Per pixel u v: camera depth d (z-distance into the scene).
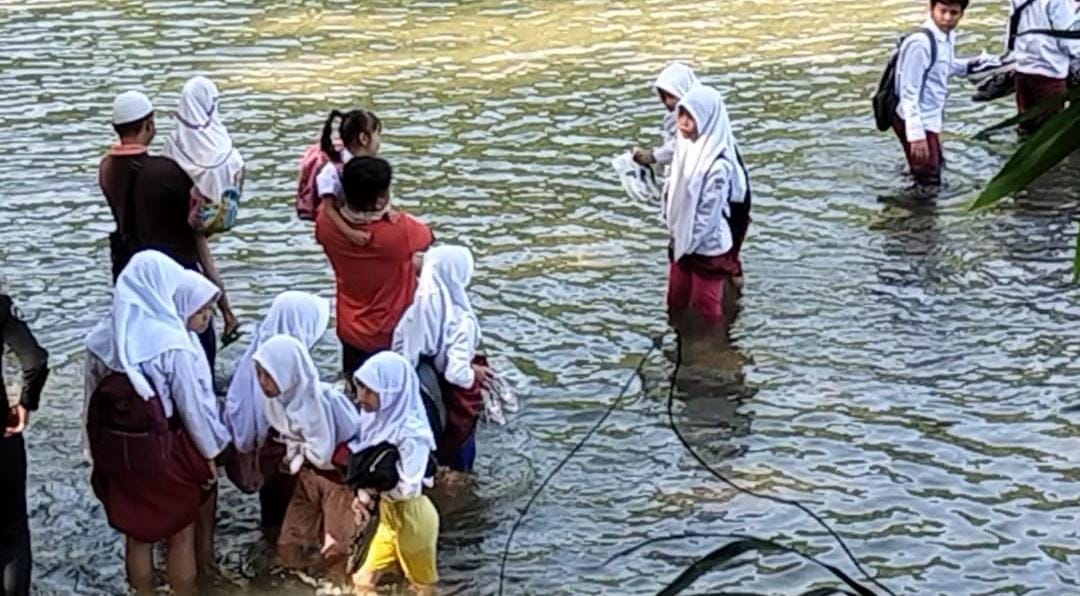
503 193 11.71
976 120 13.03
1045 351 8.88
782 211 11.12
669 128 9.51
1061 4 12.24
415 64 15.41
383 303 7.33
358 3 17.94
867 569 6.87
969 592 6.68
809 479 7.63
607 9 17.44
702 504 7.45
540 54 15.67
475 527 7.28
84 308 9.84
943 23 11.24
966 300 9.58
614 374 8.80
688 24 16.70
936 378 8.62
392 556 6.69
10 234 11.08
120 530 6.62
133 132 8.11
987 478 7.58
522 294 9.88
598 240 10.74
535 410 8.40
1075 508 7.29
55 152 12.90
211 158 8.70
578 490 7.59
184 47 16.16
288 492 7.20
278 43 16.27
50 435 8.22
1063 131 3.06
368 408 6.57
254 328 9.41
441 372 7.39
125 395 6.34
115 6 17.89
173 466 6.52
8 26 17.09
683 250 9.22
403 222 7.33
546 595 6.75
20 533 6.19
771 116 13.34
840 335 9.16
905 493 7.48
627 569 6.93
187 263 8.24
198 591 6.81
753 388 8.57
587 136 13.01
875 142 12.51
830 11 17.06
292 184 11.99
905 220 10.88
